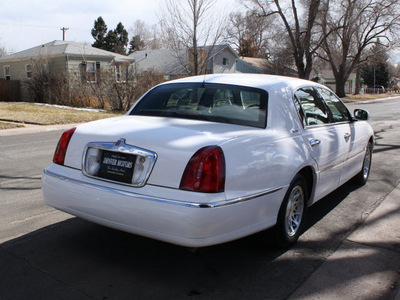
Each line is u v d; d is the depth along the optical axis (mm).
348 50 47750
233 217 3070
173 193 2949
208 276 3291
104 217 3215
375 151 9281
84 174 3391
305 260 3631
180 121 3670
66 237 3998
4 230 4141
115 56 32562
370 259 3674
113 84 21906
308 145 3965
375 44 45156
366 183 6344
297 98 4191
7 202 5105
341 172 4945
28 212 4711
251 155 3262
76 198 3350
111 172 3238
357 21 42562
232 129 3467
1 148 9695
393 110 26531
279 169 3500
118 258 3570
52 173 3568
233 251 3787
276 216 3566
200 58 27859
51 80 27734
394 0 39750
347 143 4980
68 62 29141
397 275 3381
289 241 3838
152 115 4039
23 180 6328
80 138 3525
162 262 3518
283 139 3674
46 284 3078
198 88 4137
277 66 48250
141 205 2996
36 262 3443
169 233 2949
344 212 4977
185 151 3012
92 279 3184
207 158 2963
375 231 4363
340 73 47625
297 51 39781
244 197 3141
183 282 3180
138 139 3199
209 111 3844
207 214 2891
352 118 5516
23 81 29781
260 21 40844
